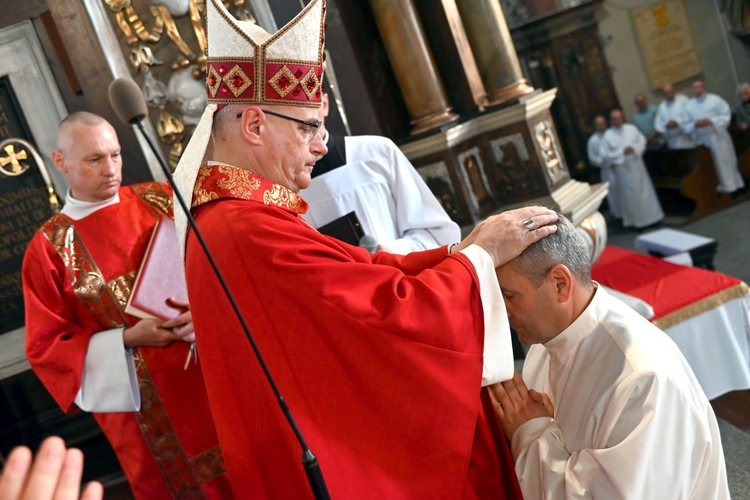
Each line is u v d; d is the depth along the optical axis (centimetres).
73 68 414
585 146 1060
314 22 180
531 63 1032
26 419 453
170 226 305
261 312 170
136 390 298
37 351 298
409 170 337
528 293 182
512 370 174
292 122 181
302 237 174
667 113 1020
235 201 179
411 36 507
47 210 446
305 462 133
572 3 1014
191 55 421
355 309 164
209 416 306
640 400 169
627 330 181
